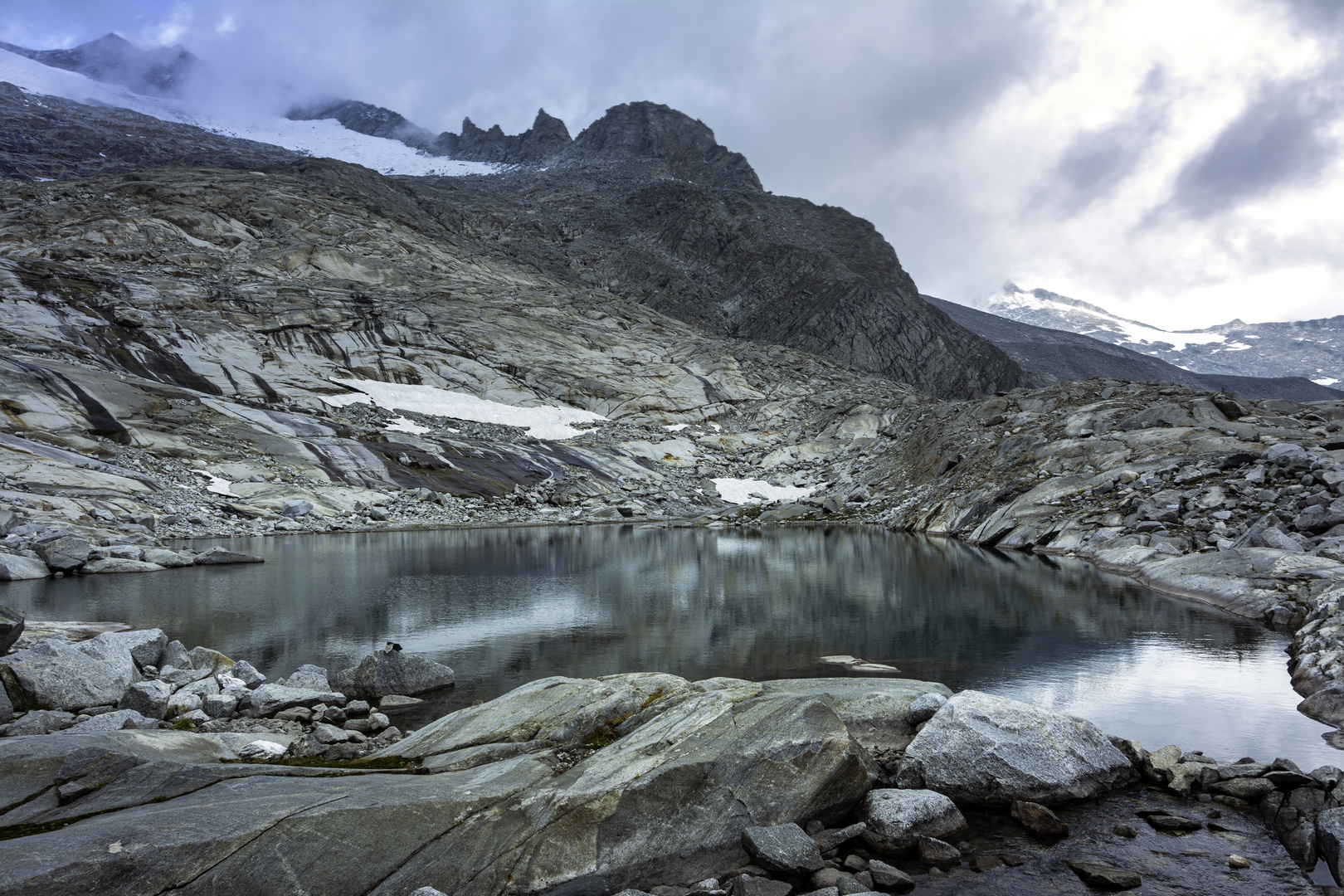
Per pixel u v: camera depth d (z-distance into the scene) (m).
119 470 38.78
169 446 44.44
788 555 29.22
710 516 49.22
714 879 5.98
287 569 25.08
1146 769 7.89
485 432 62.66
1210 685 10.91
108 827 5.07
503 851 5.60
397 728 9.33
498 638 14.78
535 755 7.07
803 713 7.29
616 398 75.94
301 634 15.17
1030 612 16.77
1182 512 24.61
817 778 6.84
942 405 63.47
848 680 9.58
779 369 89.75
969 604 17.97
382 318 76.25
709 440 71.44
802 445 68.19
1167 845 6.43
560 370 77.69
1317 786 7.10
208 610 17.70
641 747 6.92
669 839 6.07
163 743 7.06
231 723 9.44
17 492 31.88
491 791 6.03
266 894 4.90
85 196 91.06
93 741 6.50
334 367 68.12
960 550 30.03
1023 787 7.17
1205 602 17.28
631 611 17.72
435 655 13.44
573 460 60.12
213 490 41.22
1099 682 11.15
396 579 22.83
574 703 8.36
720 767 6.59
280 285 77.50
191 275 76.94
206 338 63.41
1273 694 10.48
